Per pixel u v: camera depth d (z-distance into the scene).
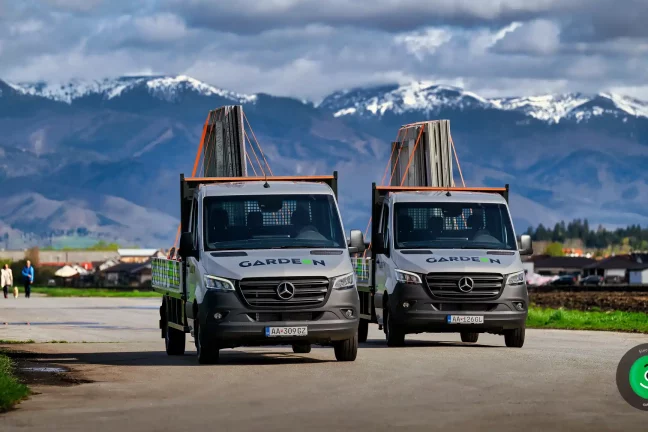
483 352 25.31
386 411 15.36
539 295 83.88
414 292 27.20
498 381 18.84
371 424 14.20
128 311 55.19
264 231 23.55
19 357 25.88
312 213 23.81
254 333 22.25
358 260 31.72
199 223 23.75
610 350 26.20
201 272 22.95
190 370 21.67
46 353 27.22
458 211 28.69
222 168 36.06
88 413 15.56
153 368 22.25
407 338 33.09
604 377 19.36
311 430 13.80
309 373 20.64
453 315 27.00
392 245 28.31
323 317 22.44
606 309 59.28
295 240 23.39
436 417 14.72
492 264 27.34
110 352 27.80
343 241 23.62
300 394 17.45
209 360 23.19
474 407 15.63
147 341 32.94
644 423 14.11
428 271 27.20
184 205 25.55
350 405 16.03
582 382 18.59
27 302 69.06
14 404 16.58
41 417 15.20
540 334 33.94
